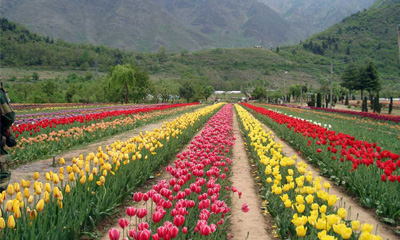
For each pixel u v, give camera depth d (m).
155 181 8.77
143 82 68.50
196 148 9.26
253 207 6.91
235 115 37.34
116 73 63.41
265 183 8.03
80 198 5.37
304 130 13.47
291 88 111.75
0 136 5.27
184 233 4.25
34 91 70.00
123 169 7.48
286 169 8.45
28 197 4.43
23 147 11.07
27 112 35.25
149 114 28.08
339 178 8.88
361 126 24.53
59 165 10.28
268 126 24.59
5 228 4.18
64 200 5.26
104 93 71.56
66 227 4.66
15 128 13.55
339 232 3.75
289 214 5.61
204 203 4.56
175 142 12.45
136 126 21.48
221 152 10.02
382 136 17.42
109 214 5.99
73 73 181.88
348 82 109.31
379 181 7.13
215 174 6.43
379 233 5.81
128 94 68.19
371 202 6.95
